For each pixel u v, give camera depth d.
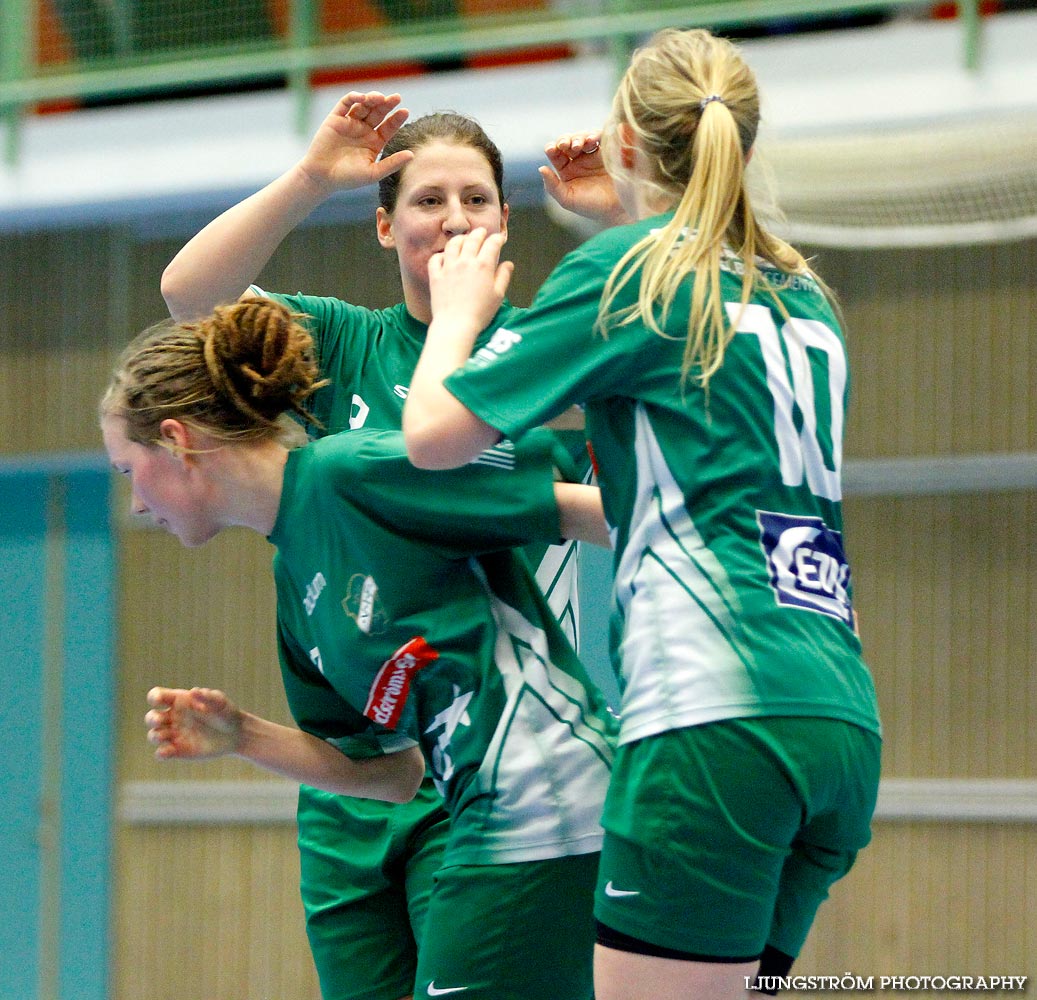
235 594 28.69
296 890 27.64
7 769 29.22
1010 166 21.03
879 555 26.16
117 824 28.62
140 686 28.92
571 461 7.72
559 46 26.00
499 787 7.30
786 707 6.35
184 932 28.06
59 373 29.67
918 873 25.53
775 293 6.90
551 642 7.75
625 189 7.39
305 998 27.33
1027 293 25.61
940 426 25.95
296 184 8.98
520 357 6.71
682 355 6.63
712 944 6.39
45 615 29.45
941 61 21.19
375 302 27.84
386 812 9.48
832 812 6.76
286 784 27.92
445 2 24.55
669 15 22.92
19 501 29.80
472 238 7.47
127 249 29.41
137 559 29.23
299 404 7.99
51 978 28.50
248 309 7.63
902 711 25.84
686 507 6.57
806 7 22.45
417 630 7.44
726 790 6.29
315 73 26.45
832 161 21.58
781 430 6.66
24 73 26.11
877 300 26.34
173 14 25.67
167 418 7.49
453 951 7.34
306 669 8.39
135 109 25.25
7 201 25.59
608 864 6.55
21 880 28.88
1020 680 25.30
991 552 25.61
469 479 7.36
